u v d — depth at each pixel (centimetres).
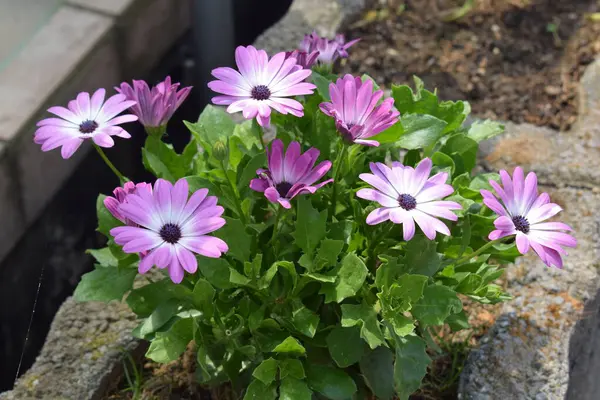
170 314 69
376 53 106
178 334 67
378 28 108
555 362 75
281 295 69
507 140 93
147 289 71
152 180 103
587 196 88
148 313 71
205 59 108
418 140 71
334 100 64
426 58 105
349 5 107
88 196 100
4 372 86
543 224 65
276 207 69
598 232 84
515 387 74
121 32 108
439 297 66
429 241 67
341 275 66
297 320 67
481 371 75
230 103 65
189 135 106
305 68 70
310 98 73
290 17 104
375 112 64
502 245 73
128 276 72
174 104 70
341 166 71
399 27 109
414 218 62
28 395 75
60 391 75
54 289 91
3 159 94
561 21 110
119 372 78
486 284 71
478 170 91
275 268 66
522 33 109
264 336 70
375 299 68
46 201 99
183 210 62
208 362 73
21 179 96
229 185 69
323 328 70
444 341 80
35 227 98
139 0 109
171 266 60
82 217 98
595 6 112
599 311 82
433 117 71
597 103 98
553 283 81
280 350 67
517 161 91
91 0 109
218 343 70
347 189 72
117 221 71
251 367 72
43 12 107
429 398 77
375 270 72
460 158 75
